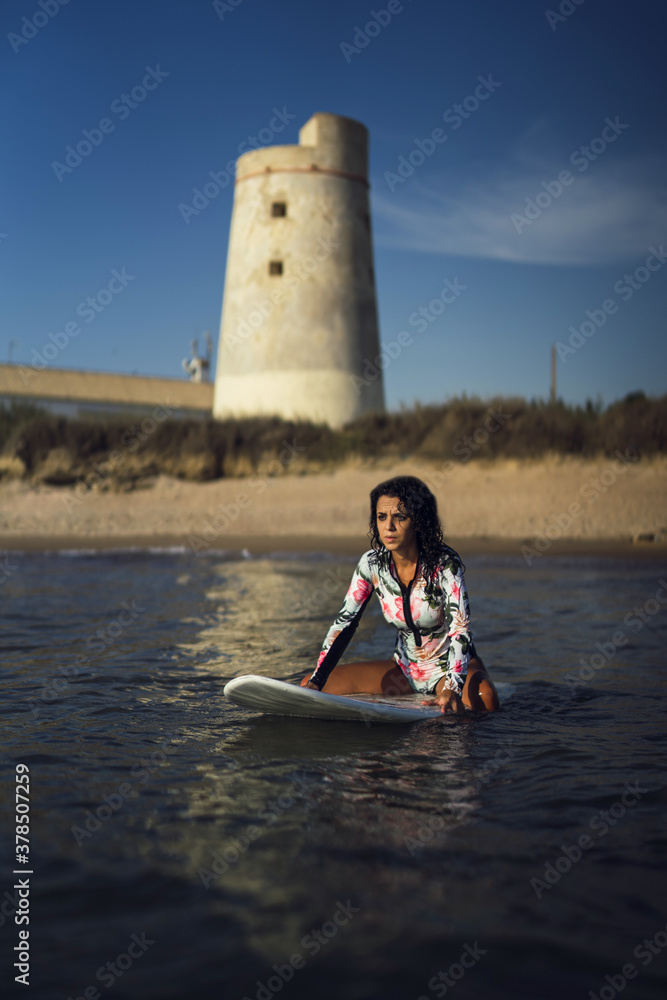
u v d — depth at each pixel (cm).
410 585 410
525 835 256
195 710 409
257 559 1201
